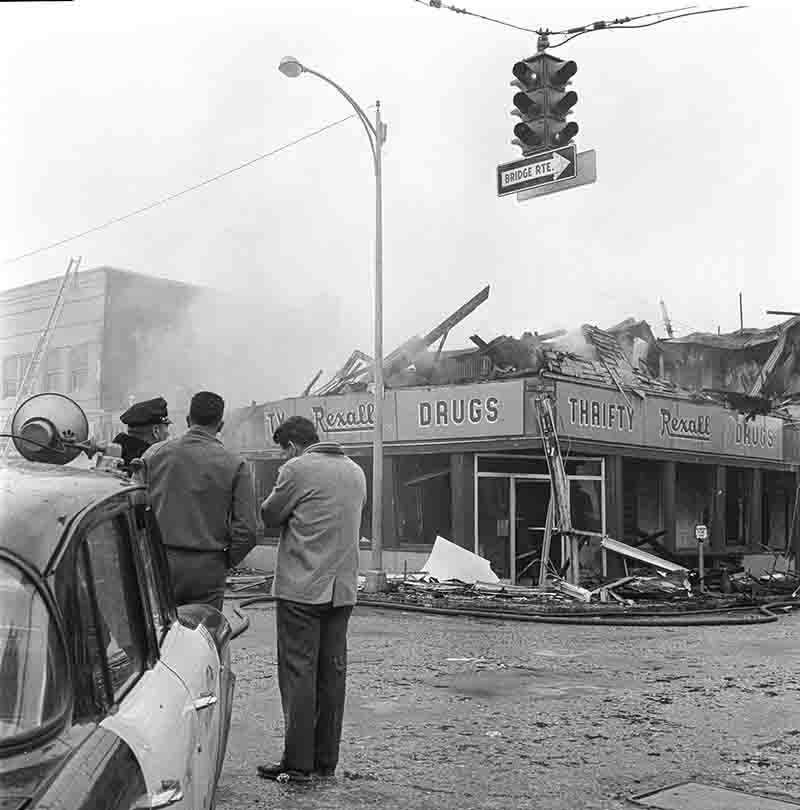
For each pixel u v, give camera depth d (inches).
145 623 105.7
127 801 76.2
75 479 100.5
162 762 86.1
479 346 822.5
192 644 124.8
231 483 198.2
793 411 1251.2
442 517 739.4
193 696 108.0
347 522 197.2
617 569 743.1
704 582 718.5
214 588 198.8
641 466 809.5
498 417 697.0
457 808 180.4
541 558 716.7
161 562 128.6
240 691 286.7
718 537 854.5
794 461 952.9
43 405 128.3
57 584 81.6
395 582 647.1
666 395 797.9
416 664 353.1
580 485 743.7
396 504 756.6
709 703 284.2
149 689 96.0
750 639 457.1
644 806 183.8
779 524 975.0
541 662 364.5
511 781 199.0
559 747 228.2
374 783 194.9
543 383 685.9
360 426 789.9
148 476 197.5
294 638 194.1
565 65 393.7
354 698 283.9
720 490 859.4
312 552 194.2
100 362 1127.6
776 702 286.5
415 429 738.8
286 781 193.5
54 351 1129.4
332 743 199.2
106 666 88.6
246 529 198.5
